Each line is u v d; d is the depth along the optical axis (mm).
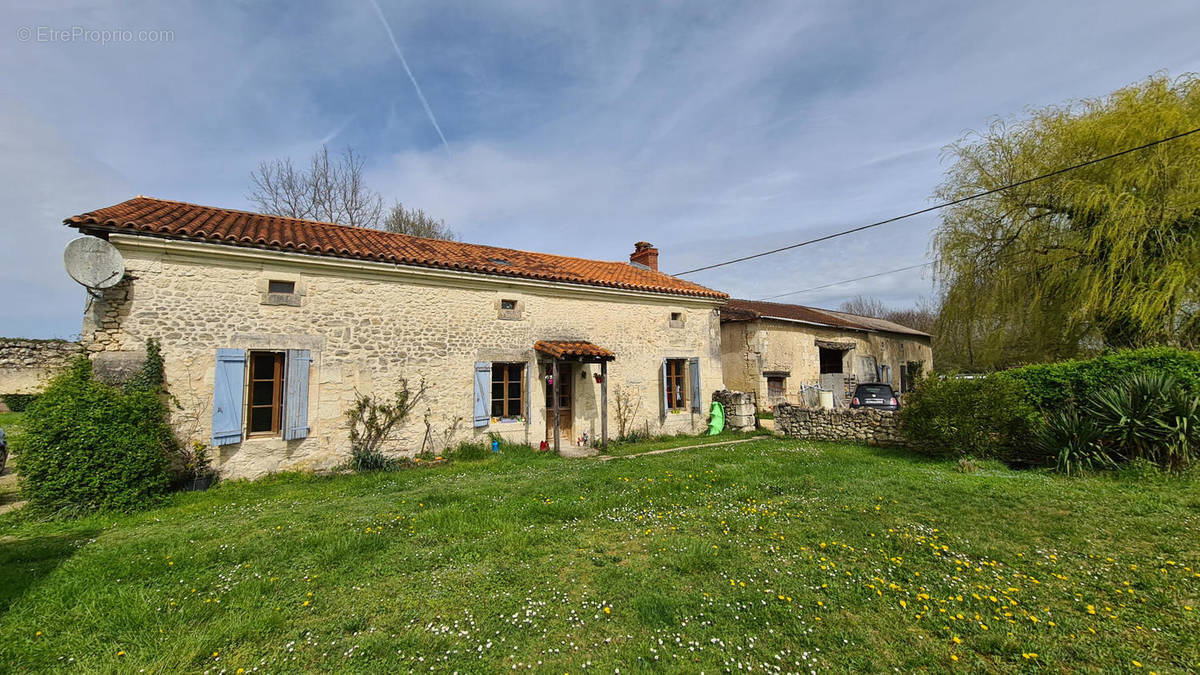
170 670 2629
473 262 9719
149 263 6773
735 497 5988
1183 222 10500
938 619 3039
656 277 14023
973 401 7875
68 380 6125
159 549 4383
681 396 12742
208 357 7066
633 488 6387
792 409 11719
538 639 2938
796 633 2938
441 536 4668
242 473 7195
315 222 10219
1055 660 2615
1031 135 12680
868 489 6164
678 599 3334
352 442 8117
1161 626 2885
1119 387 6742
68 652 2816
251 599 3426
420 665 2703
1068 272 11680
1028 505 5301
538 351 10156
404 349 8695
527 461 8805
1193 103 10828
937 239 14148
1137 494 5480
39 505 5477
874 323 21375
